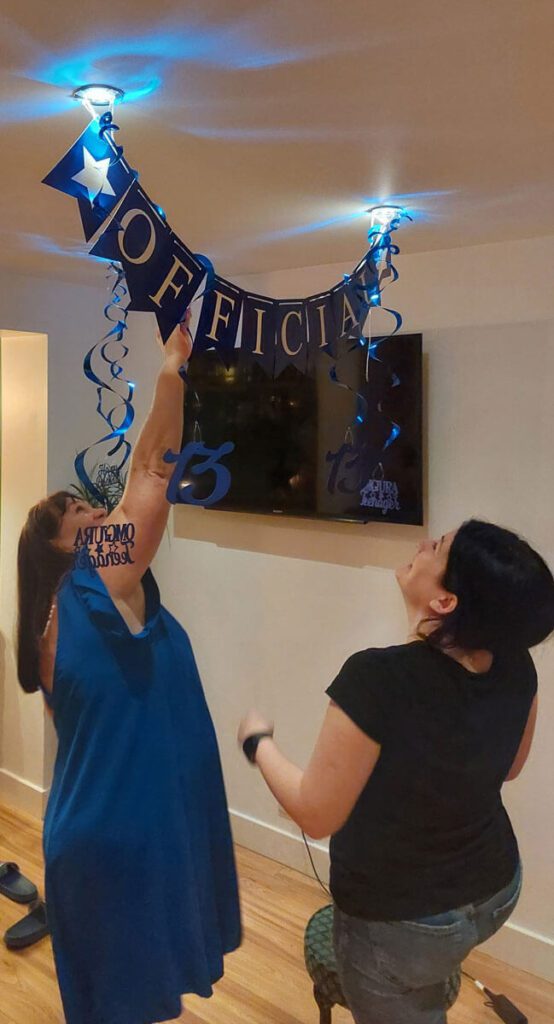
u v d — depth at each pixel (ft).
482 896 4.50
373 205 5.84
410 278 7.89
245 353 4.66
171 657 5.10
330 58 3.40
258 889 9.04
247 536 9.40
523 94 3.79
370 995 4.57
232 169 4.95
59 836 4.65
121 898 4.75
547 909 7.62
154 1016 4.91
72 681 4.69
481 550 4.12
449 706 4.20
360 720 4.15
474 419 7.63
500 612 4.09
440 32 3.16
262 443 8.57
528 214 6.17
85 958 4.69
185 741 5.11
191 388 8.07
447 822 4.35
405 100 3.86
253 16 3.02
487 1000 7.32
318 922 5.75
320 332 5.10
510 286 7.31
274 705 9.37
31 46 3.27
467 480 7.71
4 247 7.41
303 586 9.02
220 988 7.47
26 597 4.89
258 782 9.66
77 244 7.27
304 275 8.51
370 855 4.37
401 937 4.36
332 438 8.25
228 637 9.68
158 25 3.09
